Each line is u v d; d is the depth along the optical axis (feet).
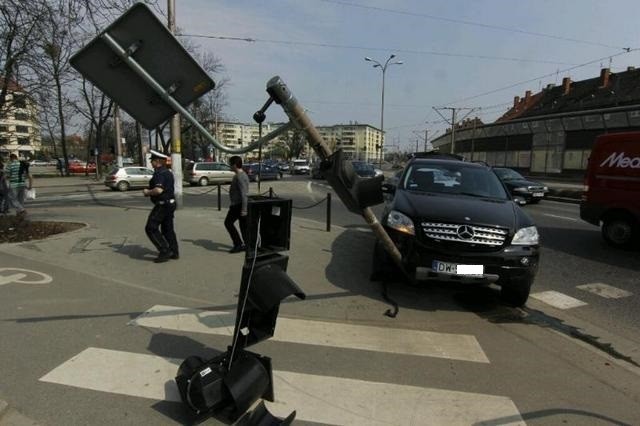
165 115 8.55
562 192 73.46
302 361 12.90
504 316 17.42
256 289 9.50
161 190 22.80
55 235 30.09
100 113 130.93
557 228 39.88
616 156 31.04
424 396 11.20
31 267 22.02
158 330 14.69
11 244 27.20
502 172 69.62
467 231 16.53
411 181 21.61
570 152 123.65
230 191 25.70
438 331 15.60
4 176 42.27
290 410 10.44
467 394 11.37
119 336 14.15
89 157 166.20
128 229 33.01
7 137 42.86
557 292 20.98
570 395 11.55
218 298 18.07
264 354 13.29
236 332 9.92
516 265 16.53
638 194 29.66
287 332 14.99
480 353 13.89
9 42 32.04
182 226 35.22
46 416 9.85
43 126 51.13
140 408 10.25
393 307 17.84
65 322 15.17
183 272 21.68
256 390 9.78
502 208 18.37
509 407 10.84
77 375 11.63
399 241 17.30
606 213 31.71
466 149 190.19
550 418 10.42
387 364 12.88
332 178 9.87
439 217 16.89
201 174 95.45
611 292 21.09
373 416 10.27
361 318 16.55
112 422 9.71
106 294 18.22
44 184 107.65
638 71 140.56
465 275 16.38
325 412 10.37
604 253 29.55
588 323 17.06
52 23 29.81
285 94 8.86
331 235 32.96
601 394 11.66
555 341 15.14
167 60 8.05
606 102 138.21
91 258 24.08
